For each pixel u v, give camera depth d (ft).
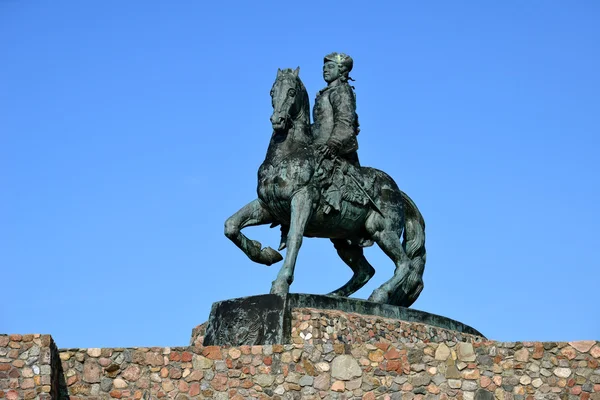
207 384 80.02
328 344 80.38
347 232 88.58
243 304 82.02
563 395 77.56
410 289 91.30
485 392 78.48
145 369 80.59
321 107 89.15
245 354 80.23
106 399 80.07
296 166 85.25
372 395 79.20
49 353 78.07
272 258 87.81
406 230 93.04
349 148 87.66
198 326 86.74
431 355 79.56
